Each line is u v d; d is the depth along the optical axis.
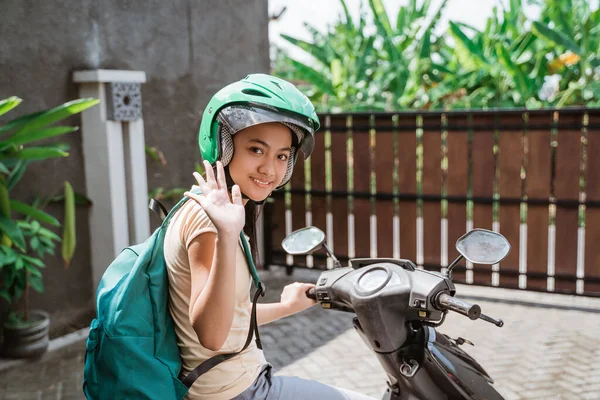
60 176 5.12
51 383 4.25
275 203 7.18
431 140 6.27
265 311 1.97
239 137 1.60
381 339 1.80
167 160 6.17
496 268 6.16
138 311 1.51
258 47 7.34
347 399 1.77
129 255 1.63
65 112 4.36
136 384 1.49
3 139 4.63
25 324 4.58
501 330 5.16
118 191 5.28
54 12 4.95
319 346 4.90
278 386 1.74
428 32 12.16
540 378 4.22
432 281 1.71
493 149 6.04
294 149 1.73
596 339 4.91
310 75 12.65
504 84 11.90
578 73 11.63
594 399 3.91
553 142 5.88
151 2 5.84
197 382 1.62
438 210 6.33
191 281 1.45
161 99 6.04
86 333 5.13
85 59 5.22
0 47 4.59
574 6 11.20
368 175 6.63
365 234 6.76
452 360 1.84
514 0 12.61
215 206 1.38
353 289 1.82
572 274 5.89
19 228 4.28
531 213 5.96
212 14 6.61
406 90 11.87
